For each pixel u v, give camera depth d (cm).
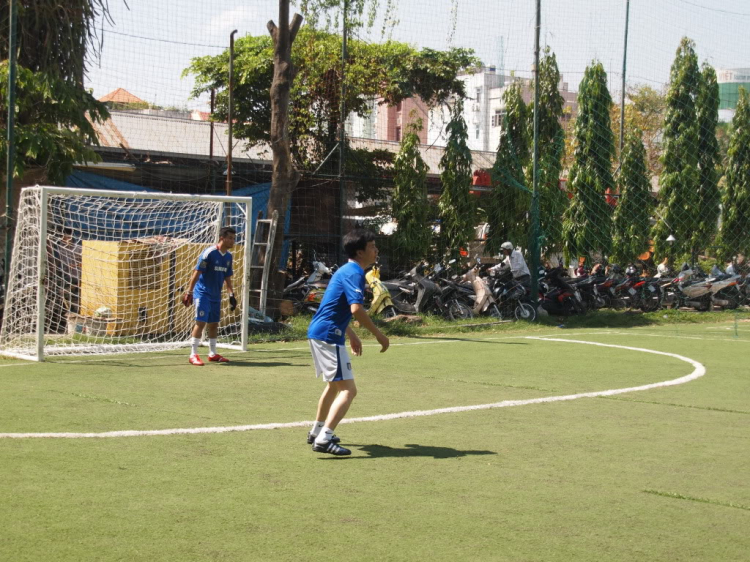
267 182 1877
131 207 1382
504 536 384
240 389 803
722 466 527
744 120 2355
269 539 374
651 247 2514
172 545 364
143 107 2197
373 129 2214
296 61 1864
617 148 2550
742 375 946
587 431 631
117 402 718
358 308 534
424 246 1820
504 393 804
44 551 353
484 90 2928
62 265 1210
